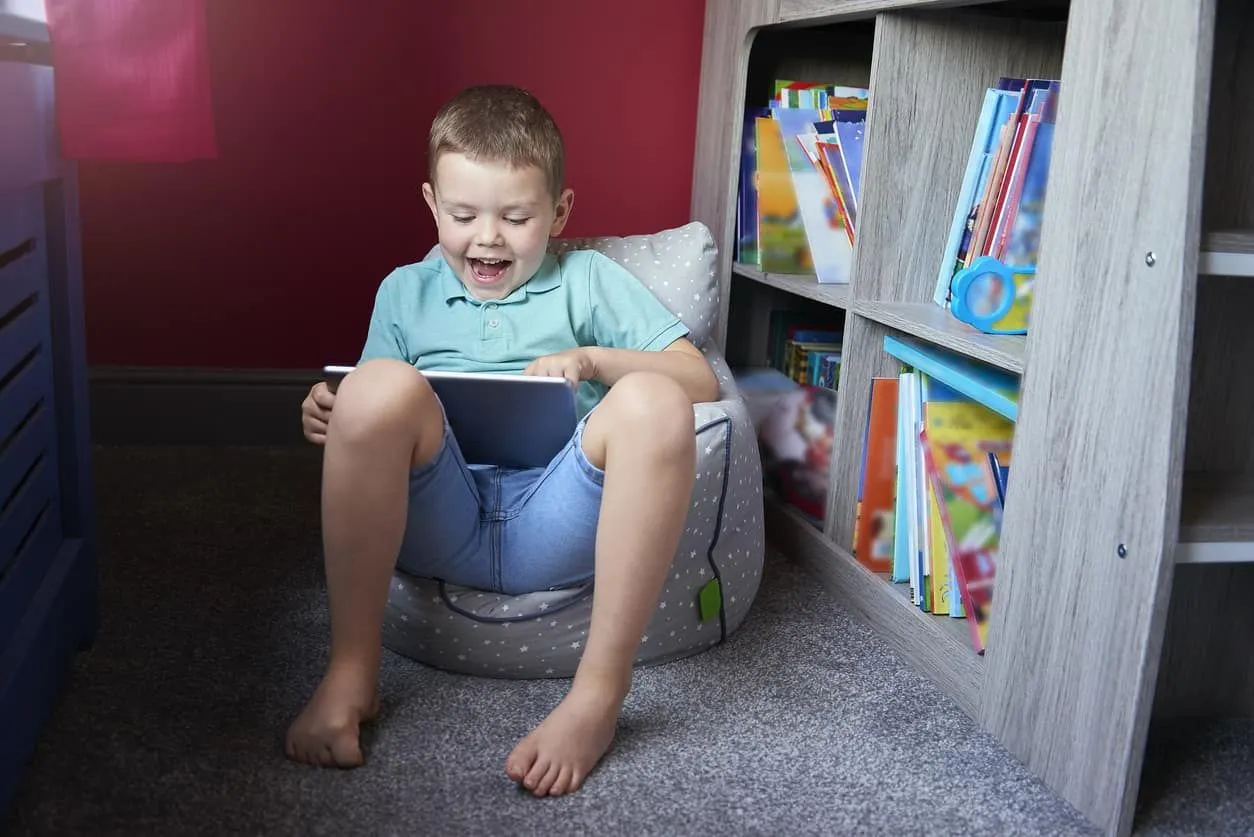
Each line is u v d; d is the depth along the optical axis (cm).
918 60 145
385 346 140
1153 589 98
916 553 141
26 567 112
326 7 202
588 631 126
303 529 173
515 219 131
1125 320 100
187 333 212
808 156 171
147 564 156
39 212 117
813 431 172
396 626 131
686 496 111
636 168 218
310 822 100
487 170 128
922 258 152
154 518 174
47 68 113
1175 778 115
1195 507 107
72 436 126
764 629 146
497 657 127
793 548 171
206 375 212
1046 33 150
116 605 143
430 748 113
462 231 131
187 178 204
